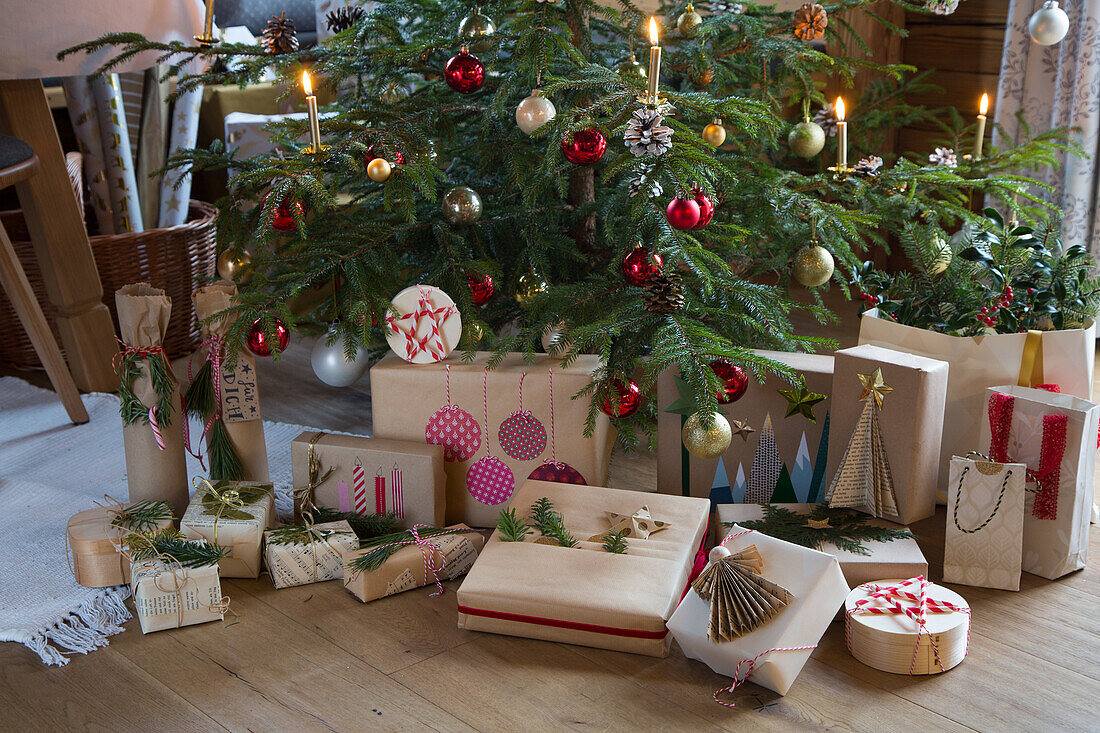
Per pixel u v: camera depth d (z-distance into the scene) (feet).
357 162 5.38
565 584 4.26
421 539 4.82
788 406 5.12
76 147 10.02
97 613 4.56
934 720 3.80
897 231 5.98
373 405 5.32
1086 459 4.65
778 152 7.80
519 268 5.88
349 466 5.15
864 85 8.98
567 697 3.96
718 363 4.78
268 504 4.97
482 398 5.19
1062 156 7.55
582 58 5.29
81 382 7.27
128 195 8.04
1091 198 7.48
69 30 6.68
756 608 3.92
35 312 6.42
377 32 5.90
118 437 6.53
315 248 5.61
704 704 3.91
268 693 4.02
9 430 6.63
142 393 4.93
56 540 5.17
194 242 7.79
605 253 6.45
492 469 5.30
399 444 5.18
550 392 5.12
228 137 8.46
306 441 5.20
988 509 4.59
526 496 4.94
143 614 4.39
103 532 4.71
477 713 3.88
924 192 6.48
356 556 4.70
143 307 4.80
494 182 6.44
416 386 5.23
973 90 8.84
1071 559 4.74
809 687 4.01
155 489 5.06
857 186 5.81
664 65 6.08
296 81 6.01
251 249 6.74
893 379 4.67
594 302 5.43
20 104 6.57
